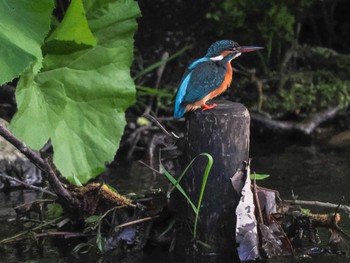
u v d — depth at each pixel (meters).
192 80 8.50
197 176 8.02
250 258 7.97
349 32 16.03
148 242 8.50
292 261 8.05
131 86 8.60
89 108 8.55
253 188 8.16
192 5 15.02
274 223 8.26
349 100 14.45
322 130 14.19
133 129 13.52
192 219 8.12
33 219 9.20
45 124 8.29
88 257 8.27
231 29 14.80
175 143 8.47
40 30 7.66
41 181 11.52
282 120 14.35
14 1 7.64
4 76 7.41
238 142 7.99
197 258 8.10
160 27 14.99
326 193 10.38
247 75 14.76
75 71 8.50
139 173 11.77
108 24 8.58
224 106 8.18
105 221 8.64
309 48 15.26
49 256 8.33
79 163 8.43
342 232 8.38
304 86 14.62
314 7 15.68
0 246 8.66
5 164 11.28
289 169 11.73
